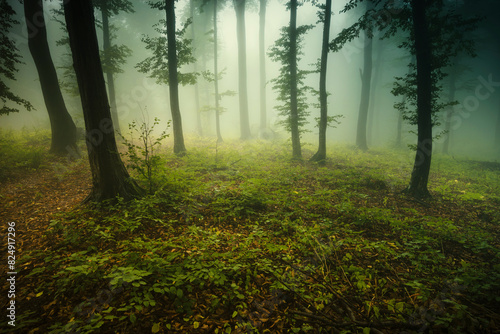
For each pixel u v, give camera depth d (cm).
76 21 520
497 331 270
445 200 831
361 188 887
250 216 581
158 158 638
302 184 898
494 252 458
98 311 285
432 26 858
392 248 459
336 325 280
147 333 264
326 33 1208
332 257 421
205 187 694
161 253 388
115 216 497
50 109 1154
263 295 331
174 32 1266
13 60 1096
